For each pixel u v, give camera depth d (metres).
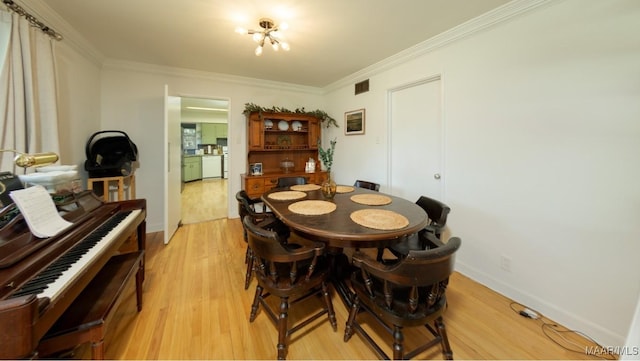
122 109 3.18
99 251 1.22
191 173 8.06
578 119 1.58
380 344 1.49
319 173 4.17
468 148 2.23
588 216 1.56
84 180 2.69
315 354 1.42
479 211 2.17
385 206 1.94
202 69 3.49
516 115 1.89
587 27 1.53
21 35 1.68
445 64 2.41
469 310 1.81
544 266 1.76
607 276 1.49
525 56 1.82
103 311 1.14
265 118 3.96
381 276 1.17
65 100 2.34
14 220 1.08
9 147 1.61
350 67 3.38
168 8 1.96
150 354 1.40
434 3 1.88
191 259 2.57
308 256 1.38
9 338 0.72
